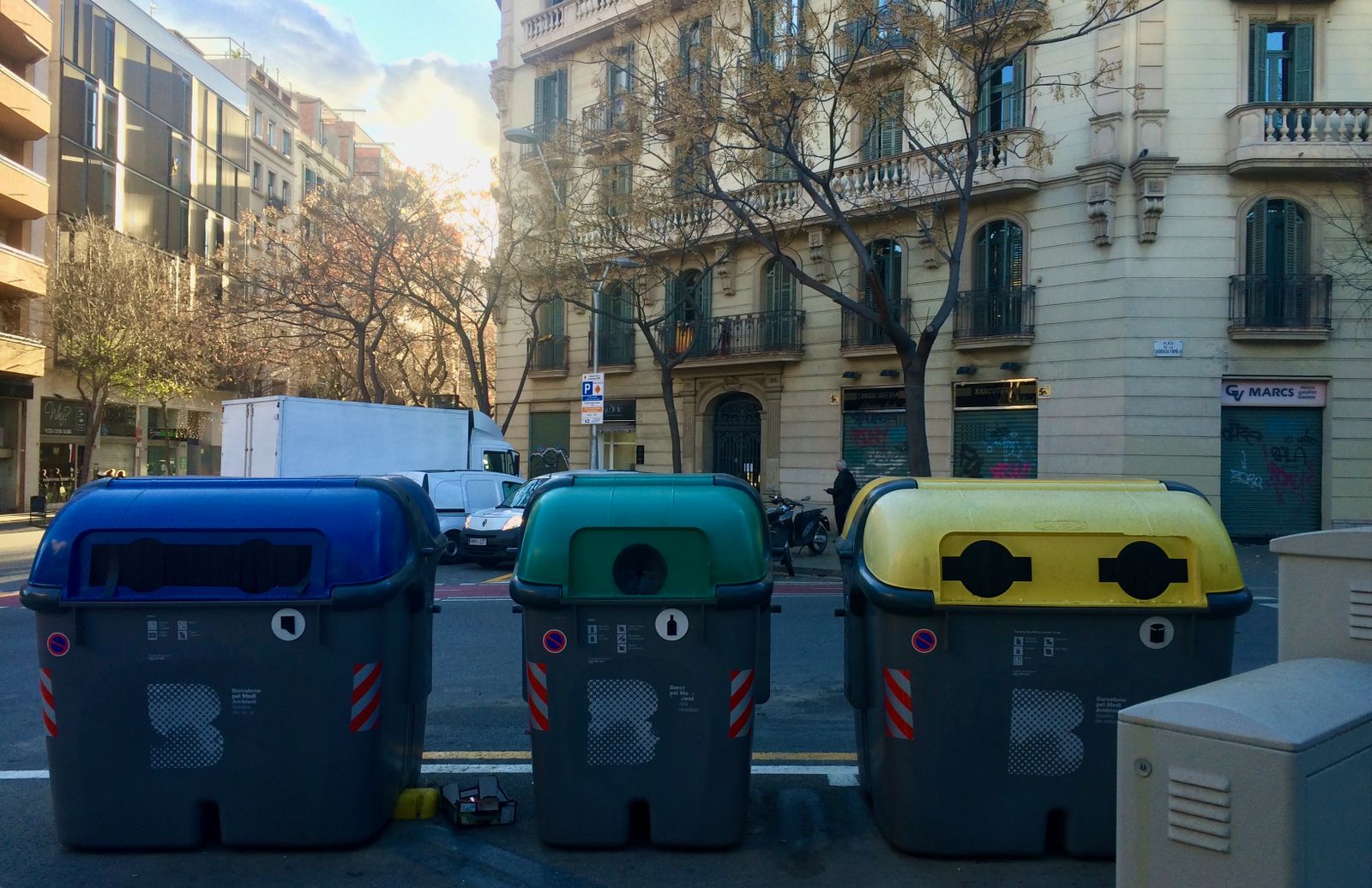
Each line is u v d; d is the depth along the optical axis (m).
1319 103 17.28
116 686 4.22
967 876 4.09
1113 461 17.86
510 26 28.06
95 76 35.00
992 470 19.56
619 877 4.11
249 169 47.53
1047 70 18.64
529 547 4.36
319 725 4.24
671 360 23.38
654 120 17.52
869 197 20.23
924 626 4.12
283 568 4.33
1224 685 2.41
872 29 15.71
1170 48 17.92
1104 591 4.12
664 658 4.27
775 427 22.75
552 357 27.77
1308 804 2.04
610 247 19.80
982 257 19.70
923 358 14.58
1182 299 17.80
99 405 30.25
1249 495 17.98
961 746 4.12
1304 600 3.00
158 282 31.58
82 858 4.27
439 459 21.64
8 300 30.27
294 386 41.66
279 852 4.33
